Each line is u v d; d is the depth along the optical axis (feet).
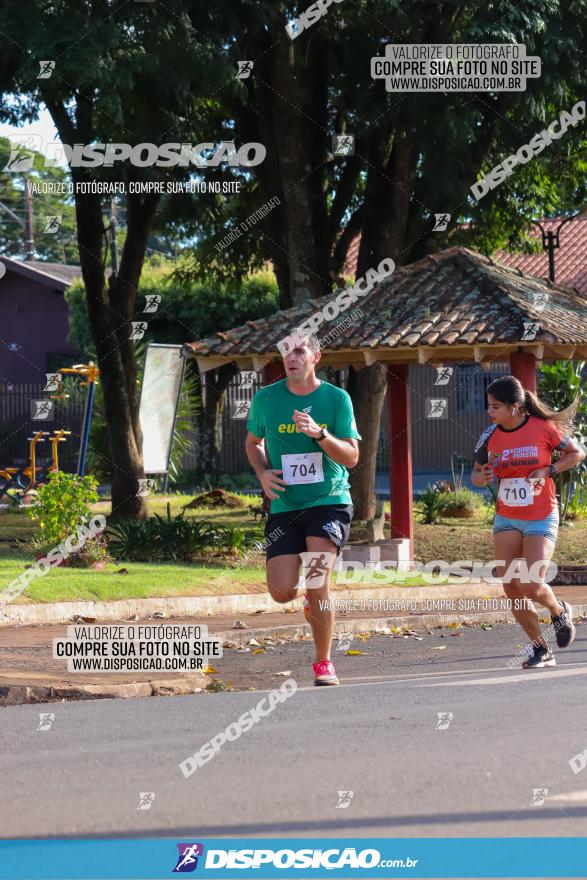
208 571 62.23
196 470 131.95
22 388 135.95
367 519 78.28
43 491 63.67
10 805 21.03
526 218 90.02
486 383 152.87
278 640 48.21
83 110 71.61
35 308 169.07
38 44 57.98
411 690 33.30
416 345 62.85
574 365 93.15
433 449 154.71
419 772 22.86
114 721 29.60
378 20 68.95
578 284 153.89
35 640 44.86
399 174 76.38
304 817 20.07
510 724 27.55
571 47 67.67
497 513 38.68
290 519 33.99
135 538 69.97
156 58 61.52
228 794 21.50
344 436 33.55
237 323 145.48
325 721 28.48
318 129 78.95
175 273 104.06
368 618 51.62
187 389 126.52
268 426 33.73
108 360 85.87
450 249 71.82
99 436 124.26
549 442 37.88
